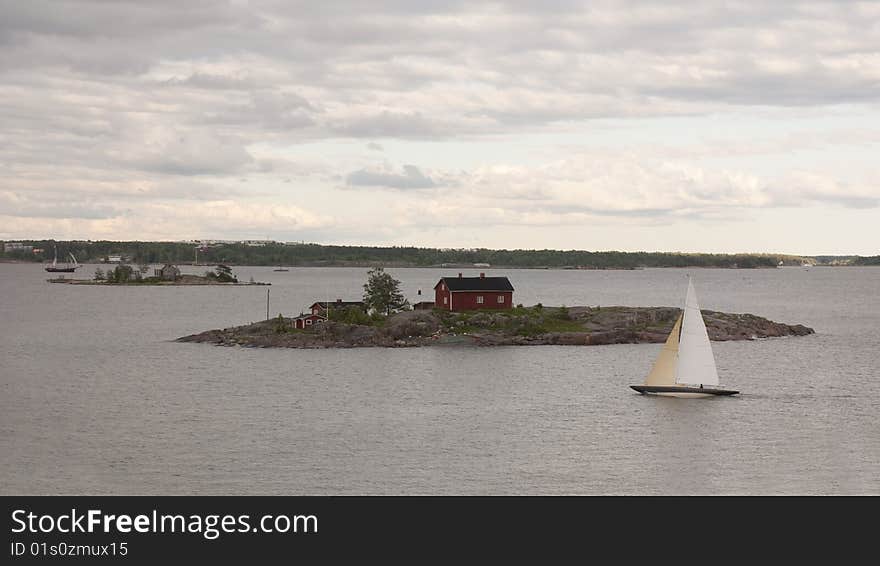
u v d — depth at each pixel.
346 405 79.06
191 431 68.31
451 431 68.56
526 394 84.81
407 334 126.44
